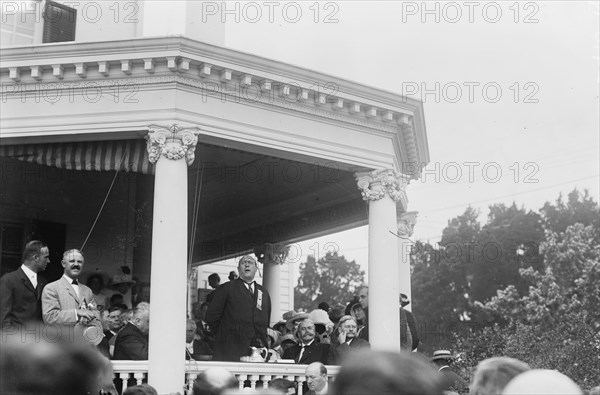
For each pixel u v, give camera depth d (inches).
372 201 617.0
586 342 942.4
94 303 475.2
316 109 588.4
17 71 536.4
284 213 864.9
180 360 487.8
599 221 2551.7
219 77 542.9
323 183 768.3
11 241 746.8
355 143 607.5
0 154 572.1
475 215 2652.6
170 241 505.4
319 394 429.7
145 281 776.9
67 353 117.6
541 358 922.1
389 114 612.4
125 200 784.9
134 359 486.0
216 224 939.3
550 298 2042.3
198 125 533.3
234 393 156.1
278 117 571.8
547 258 2204.7
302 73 563.8
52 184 764.6
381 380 96.0
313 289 2778.1
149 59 522.3
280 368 503.5
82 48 524.7
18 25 645.9
